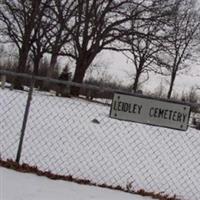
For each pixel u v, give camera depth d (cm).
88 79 5106
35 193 612
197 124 1500
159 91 6109
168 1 4594
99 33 4025
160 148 1142
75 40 4012
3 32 4081
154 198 686
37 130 1045
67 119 1270
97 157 888
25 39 3800
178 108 701
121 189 701
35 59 4034
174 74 5106
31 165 739
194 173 915
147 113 705
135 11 3950
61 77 3369
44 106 1455
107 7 3950
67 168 764
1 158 750
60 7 3775
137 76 4738
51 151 863
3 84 1636
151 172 853
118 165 857
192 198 727
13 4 3928
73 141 1004
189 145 1263
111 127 1307
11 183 635
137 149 1066
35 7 3709
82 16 4025
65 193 633
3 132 962
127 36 4009
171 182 805
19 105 1373
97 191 666
